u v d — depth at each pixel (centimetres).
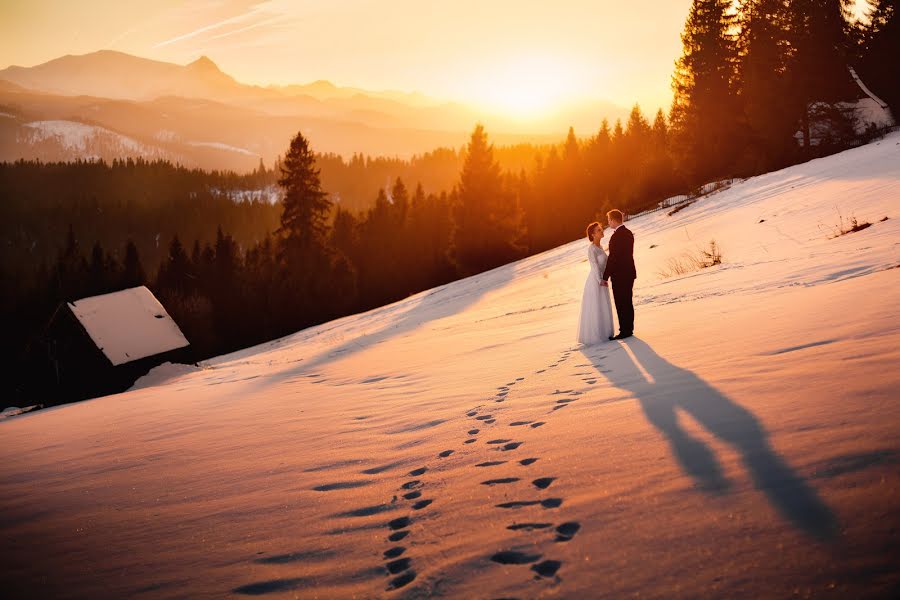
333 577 252
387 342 1723
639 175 6188
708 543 218
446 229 8838
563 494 293
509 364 859
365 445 498
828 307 661
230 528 335
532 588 212
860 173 2342
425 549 262
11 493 484
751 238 1923
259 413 778
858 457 258
